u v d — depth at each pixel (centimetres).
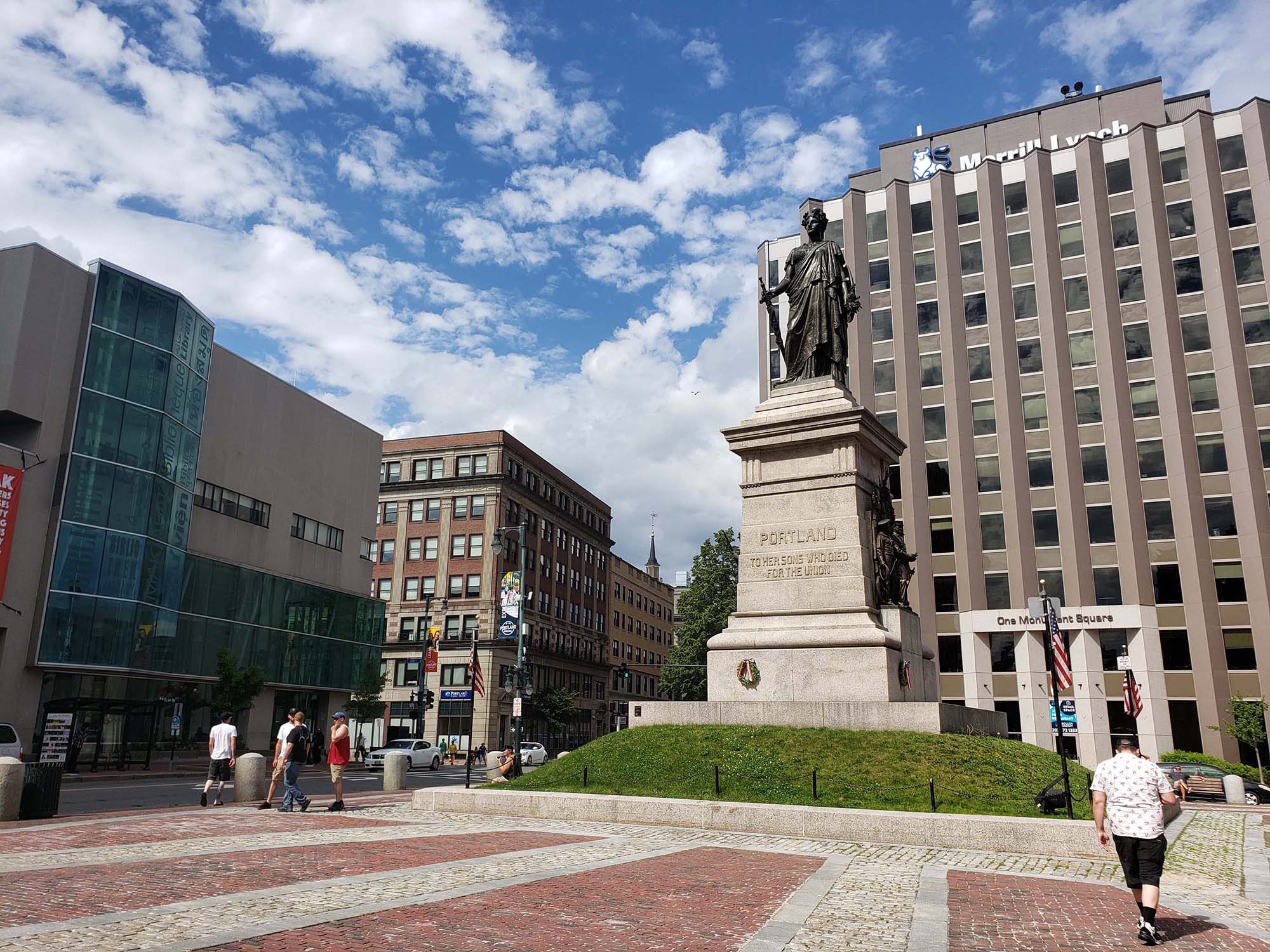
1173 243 5444
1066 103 6353
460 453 8200
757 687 2020
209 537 4759
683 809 1631
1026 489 5500
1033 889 1095
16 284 3791
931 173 6619
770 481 2148
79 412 3891
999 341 5734
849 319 2366
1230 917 993
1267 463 4981
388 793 2789
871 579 2075
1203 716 4844
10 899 881
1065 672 1798
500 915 857
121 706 4053
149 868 1099
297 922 794
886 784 1667
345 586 5925
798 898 988
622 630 10856
